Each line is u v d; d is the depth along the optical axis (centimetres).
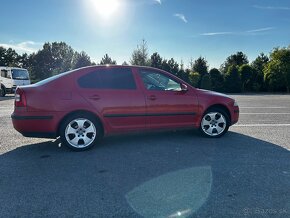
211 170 446
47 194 362
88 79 565
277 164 476
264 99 2058
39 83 561
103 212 319
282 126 834
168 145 595
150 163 481
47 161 493
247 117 1028
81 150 553
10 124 849
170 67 4122
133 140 636
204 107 644
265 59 4981
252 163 480
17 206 331
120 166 466
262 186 385
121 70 589
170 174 430
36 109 530
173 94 617
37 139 653
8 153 541
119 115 573
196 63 4734
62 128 542
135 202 341
